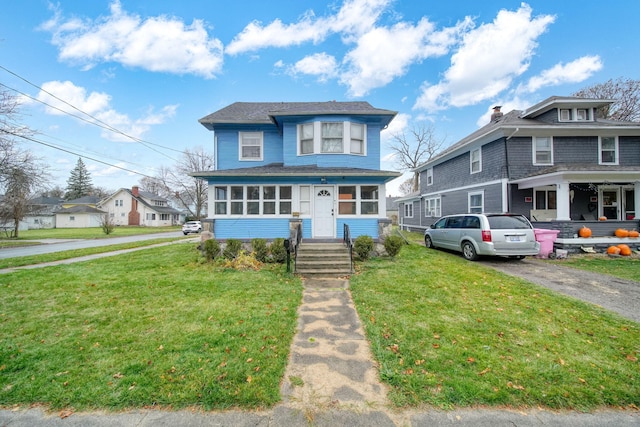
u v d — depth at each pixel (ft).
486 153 48.65
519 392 9.01
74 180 218.18
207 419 7.97
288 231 34.83
